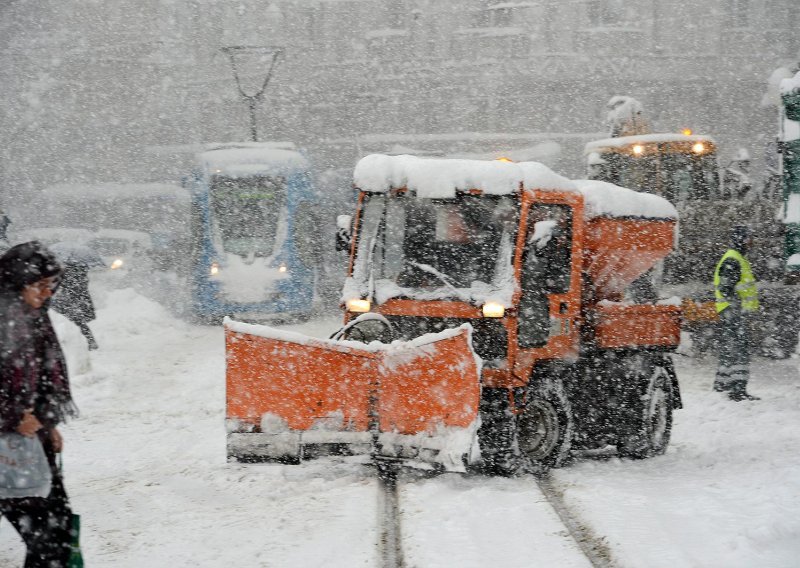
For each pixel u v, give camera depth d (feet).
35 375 27.22
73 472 48.32
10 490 26.81
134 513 40.37
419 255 49.85
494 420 46.60
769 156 108.17
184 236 143.02
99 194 182.91
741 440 57.31
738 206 92.27
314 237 126.00
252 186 123.13
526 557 33.68
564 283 50.16
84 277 97.91
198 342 104.58
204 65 291.17
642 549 34.30
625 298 56.49
